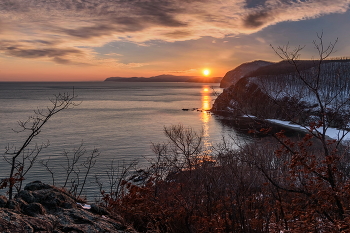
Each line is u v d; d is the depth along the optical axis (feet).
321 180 22.48
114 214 25.79
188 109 438.40
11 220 17.76
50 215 20.88
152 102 597.11
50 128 263.70
